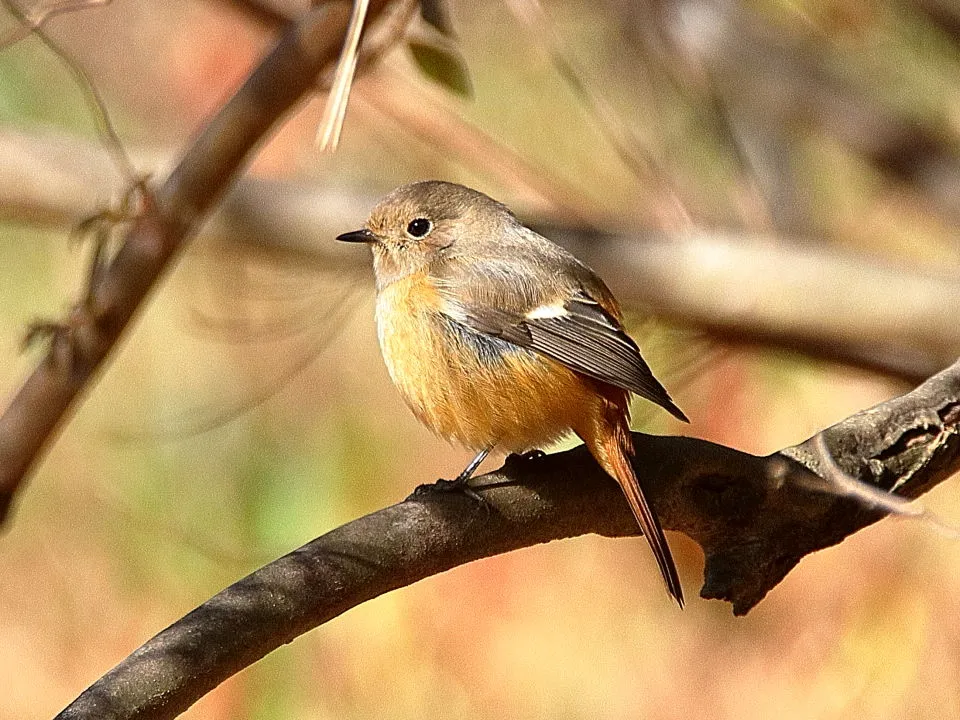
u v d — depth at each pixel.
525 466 7.05
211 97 13.06
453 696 11.09
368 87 11.45
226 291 11.98
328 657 11.06
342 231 10.95
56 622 11.40
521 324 8.00
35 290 12.34
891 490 7.12
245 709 10.73
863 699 10.84
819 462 7.01
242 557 11.44
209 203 8.94
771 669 11.08
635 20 12.62
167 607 11.39
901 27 13.20
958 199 12.54
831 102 12.62
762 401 11.69
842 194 13.80
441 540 6.63
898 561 11.02
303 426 11.94
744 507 7.05
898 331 10.57
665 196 11.48
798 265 10.67
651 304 10.88
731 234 11.35
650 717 11.14
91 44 13.07
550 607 11.33
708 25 12.62
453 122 11.62
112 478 11.71
